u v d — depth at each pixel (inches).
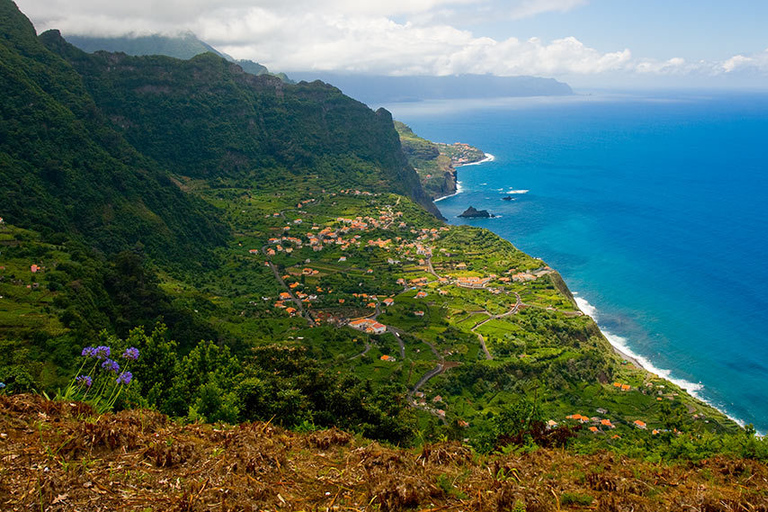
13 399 372.8
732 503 349.1
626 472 422.6
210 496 301.3
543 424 653.9
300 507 312.0
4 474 284.8
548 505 339.9
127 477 308.8
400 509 322.3
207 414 712.4
